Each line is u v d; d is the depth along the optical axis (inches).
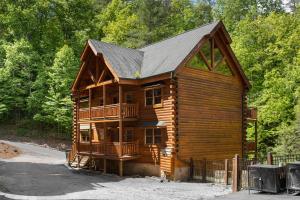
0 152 1384.1
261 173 583.5
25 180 869.8
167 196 665.0
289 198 530.9
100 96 1255.5
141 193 702.5
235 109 1139.3
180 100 966.4
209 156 1027.3
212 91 1066.7
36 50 2247.8
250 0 2135.8
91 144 1121.4
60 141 1907.0
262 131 1437.0
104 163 1059.9
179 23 2420.0
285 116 1370.6
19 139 1817.2
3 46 2038.6
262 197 547.2
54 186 793.6
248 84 1171.3
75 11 2546.8
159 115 992.9
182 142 957.2
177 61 959.0
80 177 969.5
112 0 2632.9
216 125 1064.2
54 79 1845.5
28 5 2393.0
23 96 2026.3
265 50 1551.4
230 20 2144.4
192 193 699.4
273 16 1608.0
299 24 1539.1
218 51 1113.4
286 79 1370.6
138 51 1209.4
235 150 1119.6
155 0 2409.0
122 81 994.7
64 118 1791.3
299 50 1382.9
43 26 2393.0
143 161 1027.3
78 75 1215.6
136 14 2415.1
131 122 1081.4
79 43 2300.7
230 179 825.5
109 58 1055.6
